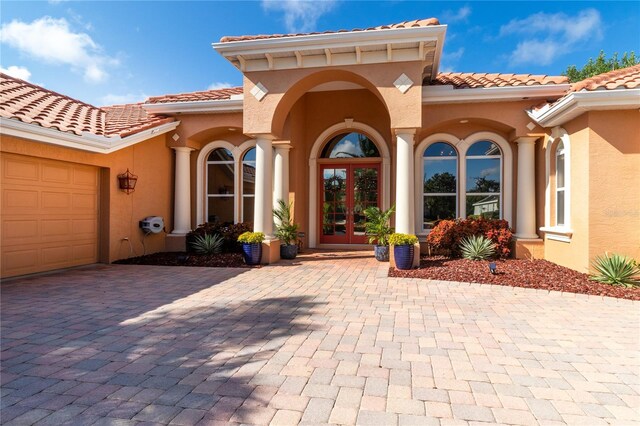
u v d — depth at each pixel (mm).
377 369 3512
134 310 5512
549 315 5215
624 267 6844
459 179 10961
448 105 10117
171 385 3205
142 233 10891
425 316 5176
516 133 9805
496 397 3002
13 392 3082
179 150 11820
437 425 2611
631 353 3904
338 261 9930
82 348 4059
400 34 8117
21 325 4832
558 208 9266
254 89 9344
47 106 9883
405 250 8359
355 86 11602
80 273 8391
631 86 6922
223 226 11617
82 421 2654
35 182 8195
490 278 7398
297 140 11781
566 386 3189
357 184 12672
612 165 7453
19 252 7891
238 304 5820
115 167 9961
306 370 3494
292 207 11648
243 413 2758
